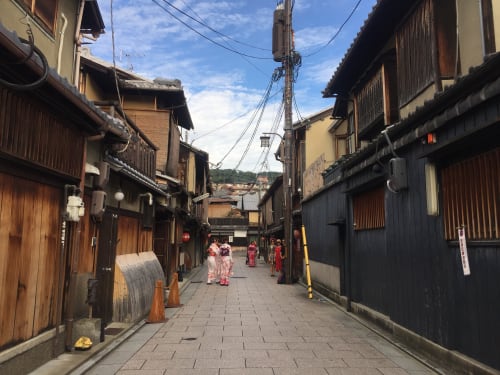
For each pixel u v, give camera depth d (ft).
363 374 18.38
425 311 21.06
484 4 19.02
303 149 67.82
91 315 24.75
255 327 28.50
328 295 43.06
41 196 18.19
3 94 14.39
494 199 16.03
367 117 34.94
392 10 27.48
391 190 24.53
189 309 36.11
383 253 28.53
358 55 34.76
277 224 104.37
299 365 19.66
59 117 19.01
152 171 39.68
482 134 15.67
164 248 52.80
